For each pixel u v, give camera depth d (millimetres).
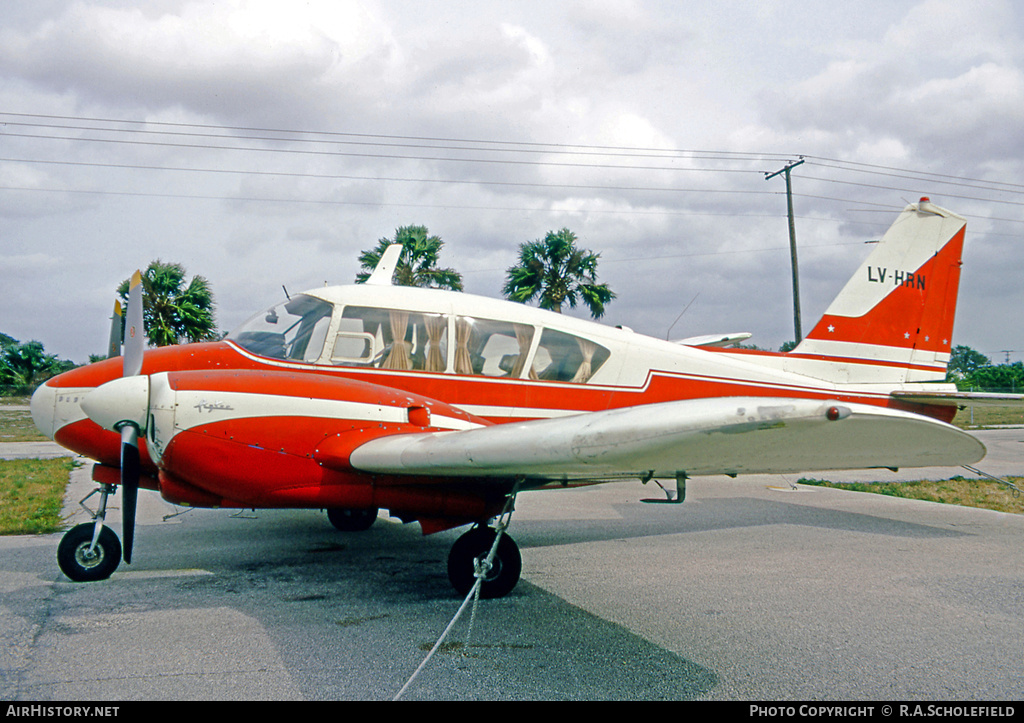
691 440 2424
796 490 9109
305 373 4723
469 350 5168
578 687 2754
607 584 4328
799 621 3613
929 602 3969
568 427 2785
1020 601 4000
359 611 3674
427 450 3279
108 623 3408
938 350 7066
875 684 2814
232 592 4008
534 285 20078
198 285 18859
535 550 5328
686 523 6566
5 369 30906
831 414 2166
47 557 4828
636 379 5688
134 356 4180
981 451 2670
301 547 5309
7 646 3072
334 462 3822
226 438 3705
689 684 2797
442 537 5746
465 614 3662
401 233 19219
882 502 8023
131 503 3787
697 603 3924
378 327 4980
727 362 6164
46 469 10164
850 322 6789
